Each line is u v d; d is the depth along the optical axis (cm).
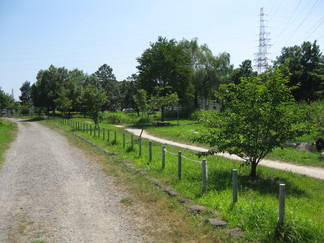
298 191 800
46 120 5753
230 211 593
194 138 1060
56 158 1510
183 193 768
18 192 885
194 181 878
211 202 665
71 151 1748
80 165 1302
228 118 984
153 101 2216
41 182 1008
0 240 551
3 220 656
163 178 944
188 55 5144
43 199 811
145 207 714
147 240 536
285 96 948
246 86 969
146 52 4816
